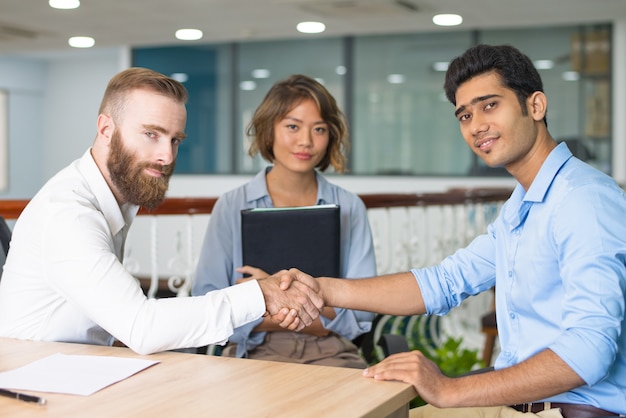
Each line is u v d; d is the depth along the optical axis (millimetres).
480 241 1988
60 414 1262
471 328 5371
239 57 8812
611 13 6840
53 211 1777
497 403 1494
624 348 1624
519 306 1745
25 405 1310
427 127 8039
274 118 2473
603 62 7445
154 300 1700
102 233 1792
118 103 1861
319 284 1914
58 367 1532
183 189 9109
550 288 1672
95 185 1890
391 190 8180
